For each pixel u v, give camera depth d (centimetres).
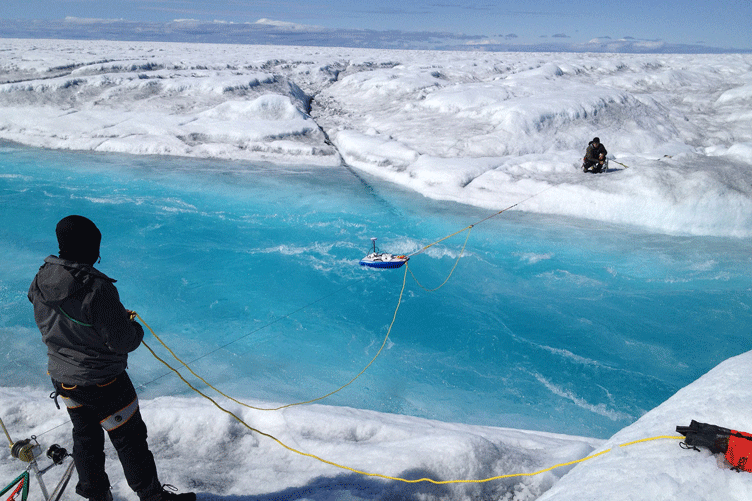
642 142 1609
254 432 345
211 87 2177
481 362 662
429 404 573
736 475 218
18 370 547
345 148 1691
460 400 583
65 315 209
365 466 298
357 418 366
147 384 555
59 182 1356
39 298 212
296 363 640
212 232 1070
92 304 207
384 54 6569
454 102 1977
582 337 719
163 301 791
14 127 1847
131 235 1039
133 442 238
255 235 1062
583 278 888
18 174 1411
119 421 232
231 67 3209
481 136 1592
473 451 308
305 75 3306
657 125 1750
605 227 1099
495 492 291
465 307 800
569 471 291
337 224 1123
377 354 671
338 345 690
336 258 962
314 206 1227
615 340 711
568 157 1430
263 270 908
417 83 2511
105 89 2152
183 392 543
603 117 1723
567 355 677
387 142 1633
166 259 938
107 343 215
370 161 1552
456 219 1144
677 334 723
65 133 1783
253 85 2262
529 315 778
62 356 218
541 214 1168
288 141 1733
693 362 662
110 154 1661
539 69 2956
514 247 1008
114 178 1405
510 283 877
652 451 246
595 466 252
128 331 219
